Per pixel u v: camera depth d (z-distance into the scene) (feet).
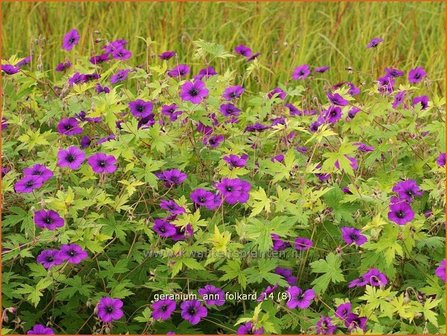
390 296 4.65
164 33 8.31
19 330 5.04
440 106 5.88
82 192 5.14
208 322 5.20
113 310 4.75
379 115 5.85
